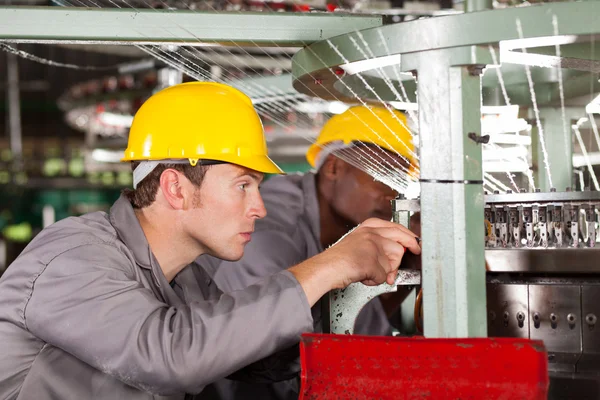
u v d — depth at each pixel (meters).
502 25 1.13
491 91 1.94
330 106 2.90
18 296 1.26
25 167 9.18
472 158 1.21
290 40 1.48
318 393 1.06
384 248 1.35
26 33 1.49
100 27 1.49
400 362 1.06
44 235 1.32
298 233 2.53
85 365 1.31
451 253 1.21
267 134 5.37
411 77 1.65
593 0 1.10
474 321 1.23
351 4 2.25
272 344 1.18
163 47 1.92
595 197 1.48
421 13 2.30
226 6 2.26
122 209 1.40
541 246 1.55
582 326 1.49
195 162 1.32
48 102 9.33
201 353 1.13
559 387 1.50
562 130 2.09
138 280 1.33
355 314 1.55
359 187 2.43
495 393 1.03
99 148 6.66
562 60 1.35
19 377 1.30
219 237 1.35
